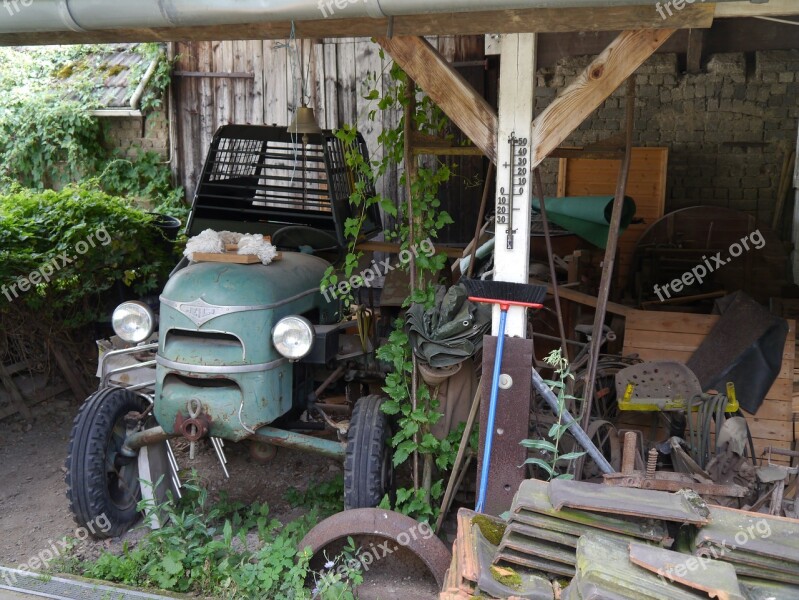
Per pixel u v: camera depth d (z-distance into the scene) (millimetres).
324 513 4426
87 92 9359
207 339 3818
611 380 4746
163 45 9195
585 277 6176
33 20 2986
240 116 9117
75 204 6188
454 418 4102
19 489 4922
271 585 3537
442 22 3084
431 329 3924
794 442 4805
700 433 3844
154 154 9336
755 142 7965
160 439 4145
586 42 8125
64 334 6359
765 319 4957
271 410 3840
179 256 7129
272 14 2828
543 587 2734
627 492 2910
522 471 3543
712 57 7980
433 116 4262
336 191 5910
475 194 8188
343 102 8695
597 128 8219
